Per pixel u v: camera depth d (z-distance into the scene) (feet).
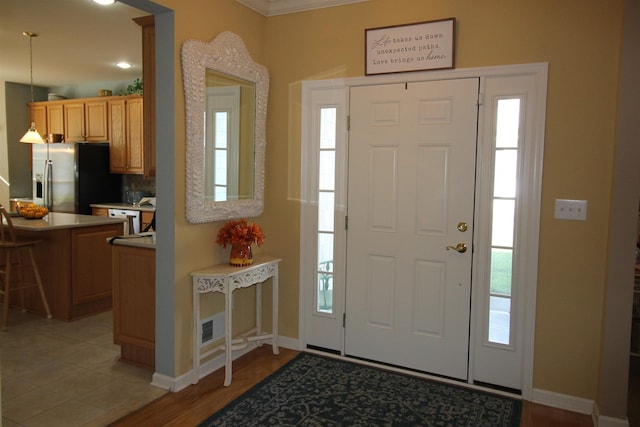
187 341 9.11
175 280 8.72
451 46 9.00
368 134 10.02
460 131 9.17
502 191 8.93
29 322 12.81
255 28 10.61
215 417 7.97
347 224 10.37
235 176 10.12
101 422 7.75
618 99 7.68
